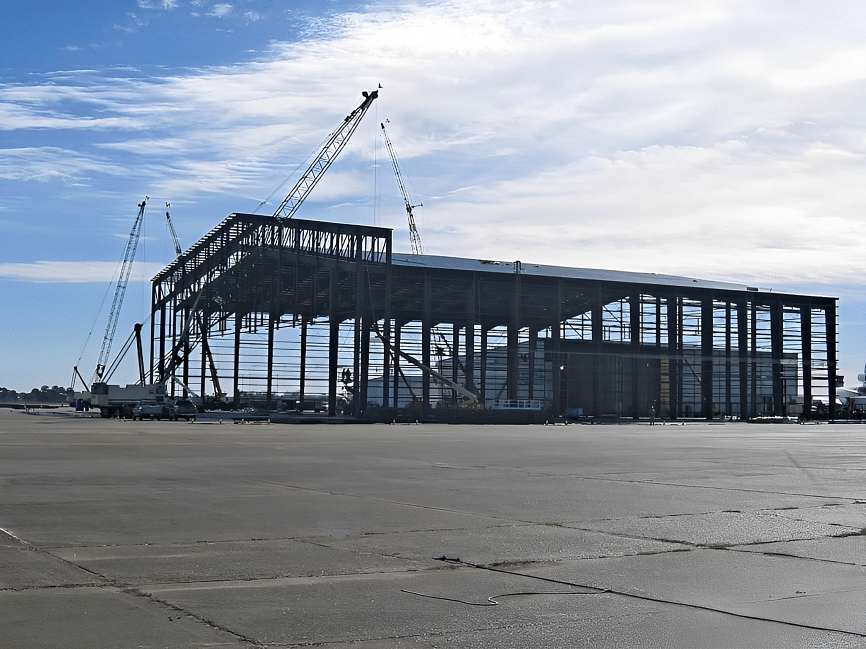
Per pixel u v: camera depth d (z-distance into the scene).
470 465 30.95
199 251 126.38
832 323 140.00
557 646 8.26
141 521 16.14
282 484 23.39
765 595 10.45
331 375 114.56
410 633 8.69
